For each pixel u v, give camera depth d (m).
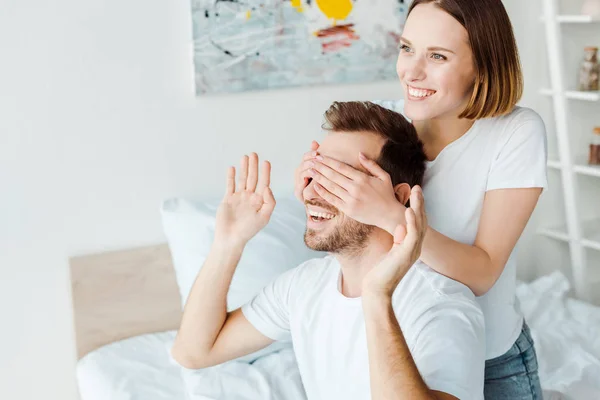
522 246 2.88
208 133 2.29
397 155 1.20
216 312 1.33
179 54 2.22
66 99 2.13
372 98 2.47
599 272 2.91
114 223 2.25
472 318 1.10
